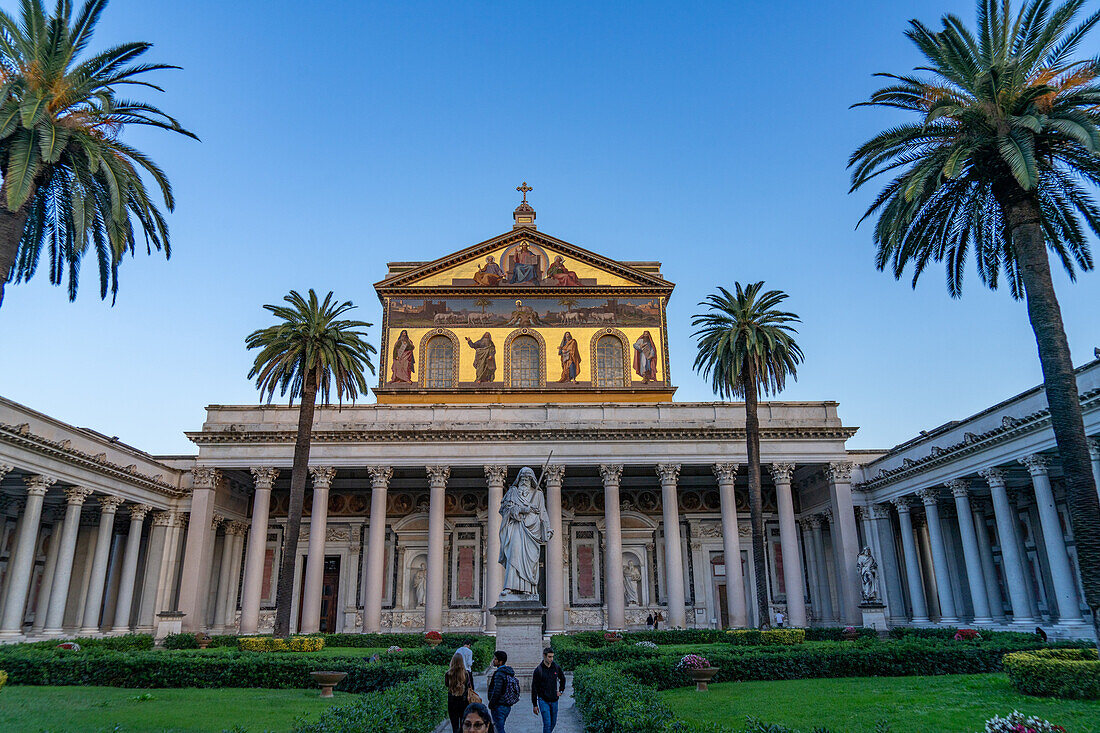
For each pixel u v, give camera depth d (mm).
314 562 52125
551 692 16844
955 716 18469
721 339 48469
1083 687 19938
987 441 42906
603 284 63750
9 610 39812
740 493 64250
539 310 62969
